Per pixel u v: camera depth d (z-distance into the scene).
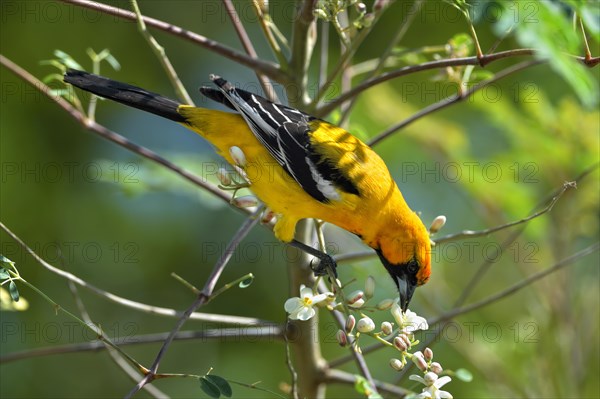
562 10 5.65
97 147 12.91
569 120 10.05
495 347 10.34
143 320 12.45
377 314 11.49
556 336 10.03
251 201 6.84
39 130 12.59
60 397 11.85
